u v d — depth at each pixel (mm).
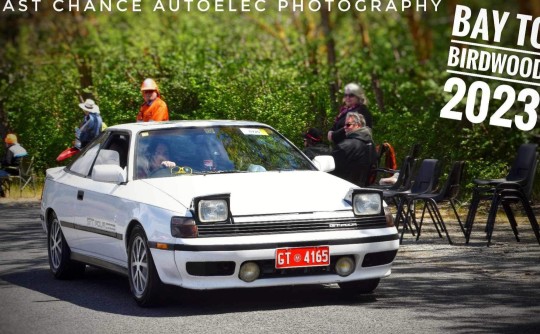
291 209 11922
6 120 33531
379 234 12180
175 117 30656
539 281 13734
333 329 10844
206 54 34188
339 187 12578
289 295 13062
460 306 12023
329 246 11844
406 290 13281
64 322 11602
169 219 11844
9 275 15555
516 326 10805
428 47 37406
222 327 11055
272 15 42000
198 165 13242
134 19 42656
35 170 32812
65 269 14867
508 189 17297
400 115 28000
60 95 33406
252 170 13320
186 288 12305
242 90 28922
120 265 13086
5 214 25719
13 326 11469
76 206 14156
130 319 11656
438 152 26875
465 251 16734
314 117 28141
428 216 22141
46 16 42375
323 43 37438
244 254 11570
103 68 34125
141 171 13148
